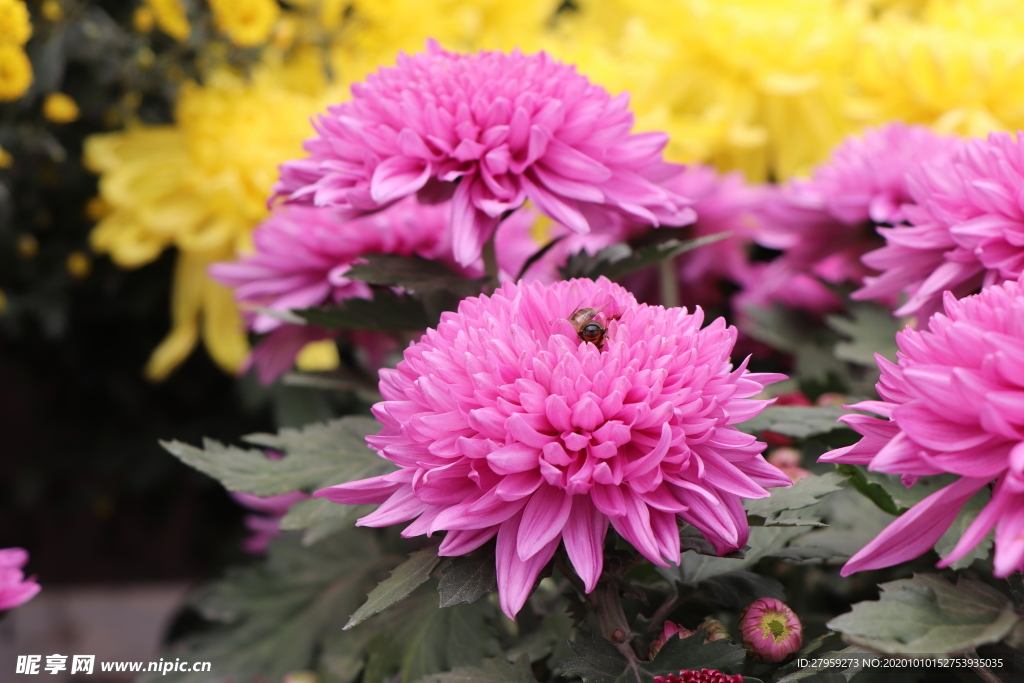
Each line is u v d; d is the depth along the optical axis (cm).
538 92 60
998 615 52
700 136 106
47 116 100
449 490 53
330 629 74
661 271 83
